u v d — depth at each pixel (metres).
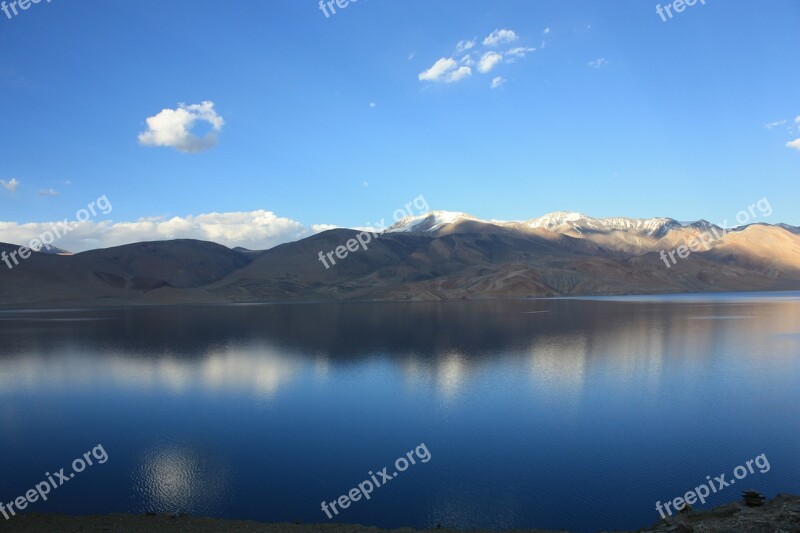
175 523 13.30
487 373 36.44
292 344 54.88
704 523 11.11
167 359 44.88
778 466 18.41
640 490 16.50
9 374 37.81
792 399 28.09
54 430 23.38
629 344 51.25
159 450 20.67
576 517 14.73
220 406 27.75
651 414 25.14
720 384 32.12
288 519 14.80
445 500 15.93
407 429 23.14
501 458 19.38
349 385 33.03
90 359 45.06
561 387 31.47
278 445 21.11
